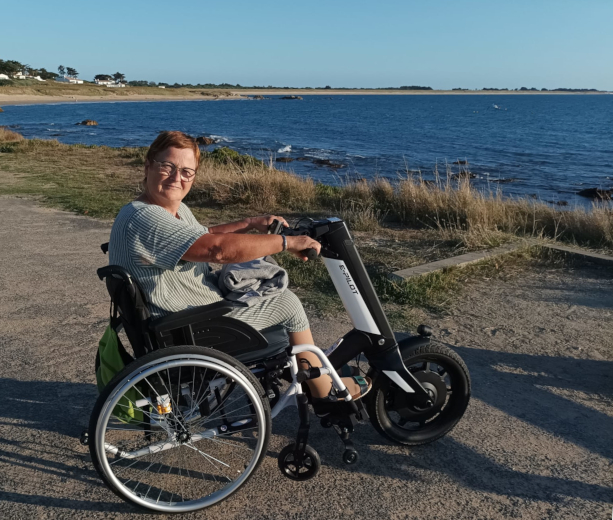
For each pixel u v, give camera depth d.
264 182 10.78
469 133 56.38
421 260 6.70
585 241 8.04
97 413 2.33
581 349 4.45
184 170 2.52
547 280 6.18
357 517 2.55
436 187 9.86
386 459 3.01
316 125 67.56
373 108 132.38
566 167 29.55
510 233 8.02
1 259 6.72
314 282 5.88
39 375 3.88
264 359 2.69
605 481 2.84
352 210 9.82
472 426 3.34
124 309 2.41
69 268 6.39
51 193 11.45
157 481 2.79
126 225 2.38
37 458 2.96
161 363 2.33
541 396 3.72
